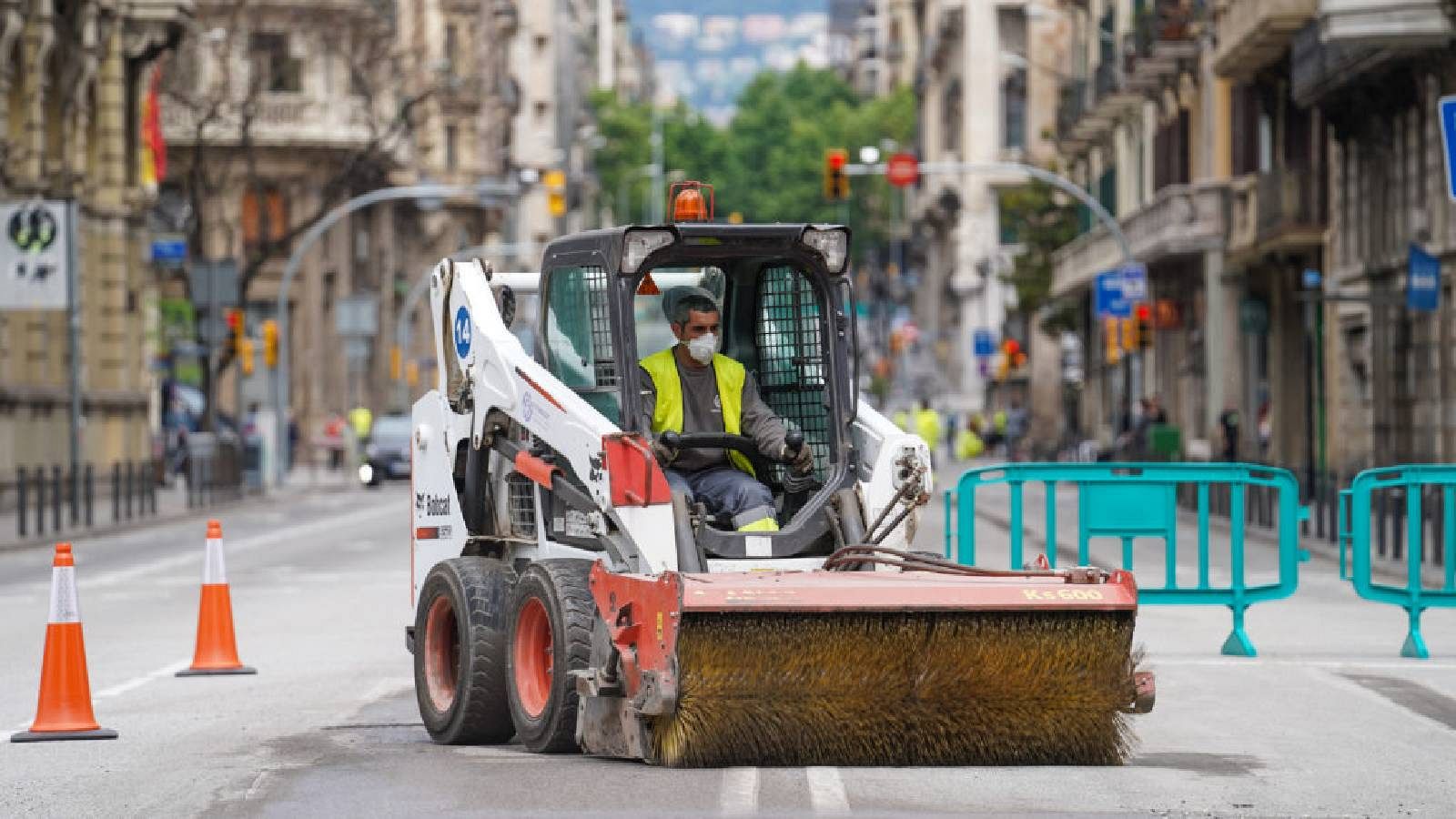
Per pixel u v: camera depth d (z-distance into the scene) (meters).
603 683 23.47
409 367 185.25
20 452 100.69
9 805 22.58
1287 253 100.44
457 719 26.23
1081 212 154.62
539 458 26.28
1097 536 36.88
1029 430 188.62
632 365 25.14
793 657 22.88
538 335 27.11
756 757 23.19
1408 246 82.06
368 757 25.42
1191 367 122.12
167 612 48.84
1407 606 36.75
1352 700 30.72
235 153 169.25
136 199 118.19
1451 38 74.75
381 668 35.88
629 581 23.47
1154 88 123.81
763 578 23.09
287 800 22.30
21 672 36.66
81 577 60.91
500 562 27.00
